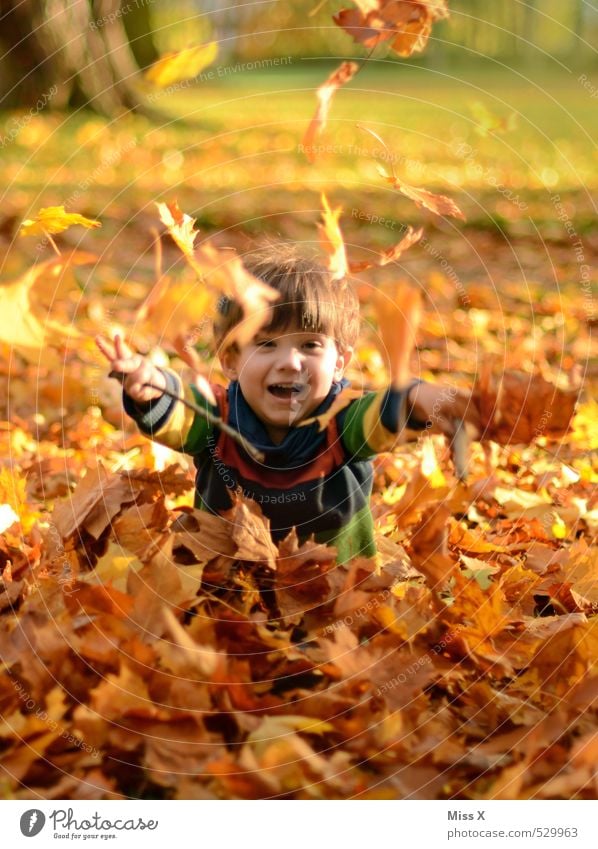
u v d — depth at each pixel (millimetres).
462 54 28234
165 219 2660
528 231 10414
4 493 3354
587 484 4242
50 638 2428
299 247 3330
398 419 2773
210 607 2625
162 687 2350
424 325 6797
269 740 2295
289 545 2750
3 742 2311
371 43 2975
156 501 2922
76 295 7207
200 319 3148
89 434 4727
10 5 14766
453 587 2928
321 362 2879
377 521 3504
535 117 19688
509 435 2768
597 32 29062
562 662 2596
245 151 15062
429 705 2494
